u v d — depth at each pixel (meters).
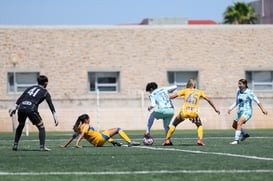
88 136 44.81
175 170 29.19
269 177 26.66
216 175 27.28
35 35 110.12
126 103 110.69
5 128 92.69
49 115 92.69
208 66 115.38
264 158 34.78
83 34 111.69
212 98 109.44
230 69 116.00
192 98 46.22
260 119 97.12
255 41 116.75
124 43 113.06
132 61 113.12
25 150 42.09
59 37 110.94
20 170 29.58
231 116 96.38
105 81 112.56
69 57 111.06
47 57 110.38
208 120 95.69
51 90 110.56
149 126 47.41
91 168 30.22
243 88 48.69
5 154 38.41
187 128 94.06
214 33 115.75
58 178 26.59
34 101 41.56
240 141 52.00
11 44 109.38
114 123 95.19
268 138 57.66
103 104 110.69
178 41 114.75
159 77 114.25
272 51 117.31
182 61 114.75
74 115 93.44
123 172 28.58
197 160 33.84
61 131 91.19
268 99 112.31
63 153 38.94
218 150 40.94
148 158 35.22
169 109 47.25
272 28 117.25
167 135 46.59
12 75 109.38
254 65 116.62
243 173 27.95
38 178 26.59
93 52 112.00
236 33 116.38
